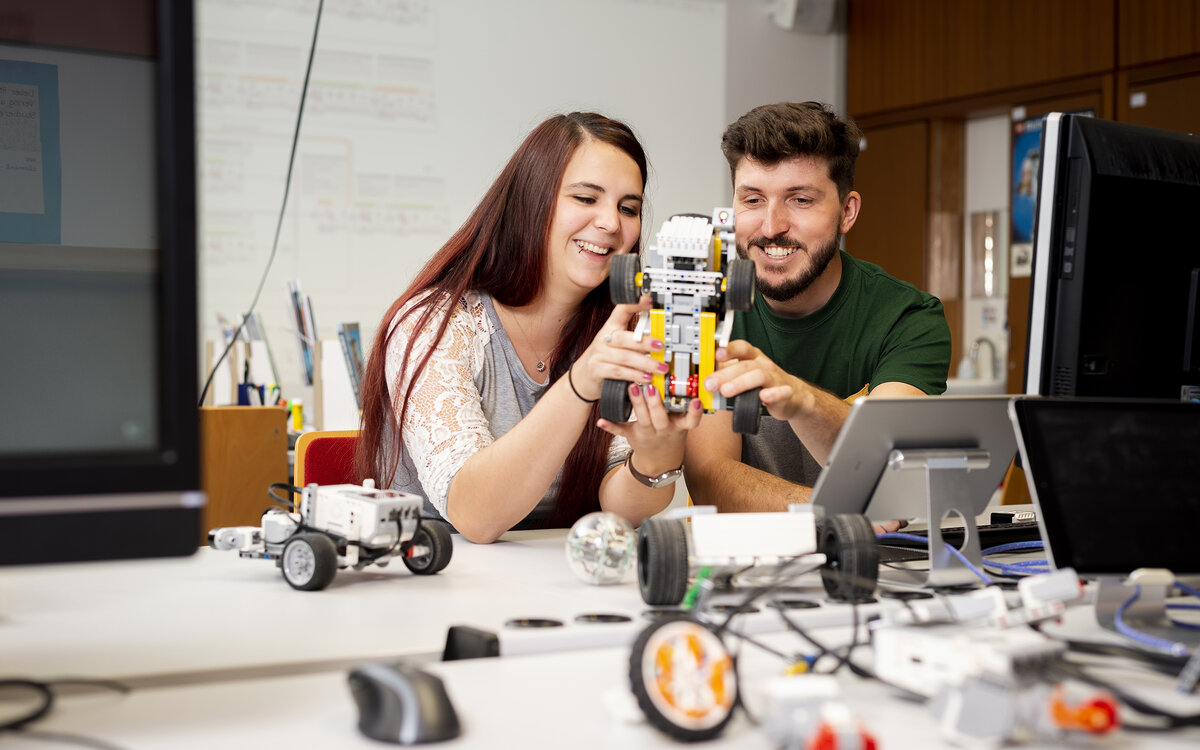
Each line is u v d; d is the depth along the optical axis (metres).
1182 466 0.92
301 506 1.09
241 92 4.23
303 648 0.80
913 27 5.22
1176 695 0.71
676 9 5.17
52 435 0.71
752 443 1.78
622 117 5.07
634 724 0.65
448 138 4.66
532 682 0.73
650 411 1.17
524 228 1.54
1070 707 0.60
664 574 0.91
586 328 1.63
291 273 4.35
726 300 1.15
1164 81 4.22
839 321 1.86
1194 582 0.94
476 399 1.46
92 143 0.86
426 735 0.61
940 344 1.82
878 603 0.94
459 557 1.23
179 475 0.61
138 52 0.69
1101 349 1.14
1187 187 1.18
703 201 5.29
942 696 0.64
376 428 1.54
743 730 0.65
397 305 1.55
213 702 0.69
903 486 1.06
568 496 1.55
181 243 0.62
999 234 5.11
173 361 0.61
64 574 1.09
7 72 0.89
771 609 0.90
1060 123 1.12
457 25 4.66
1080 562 0.86
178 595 0.99
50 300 0.79
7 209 0.89
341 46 4.41
